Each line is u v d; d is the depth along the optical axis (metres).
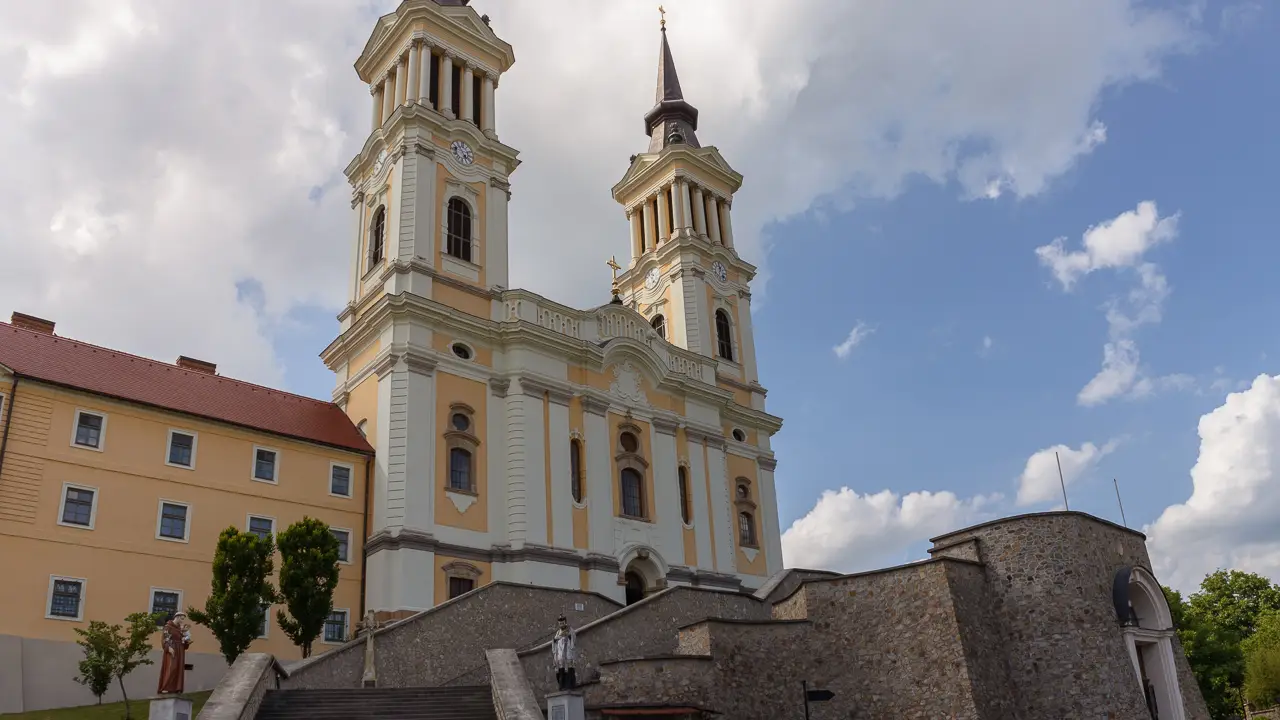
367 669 30.45
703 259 65.88
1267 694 62.53
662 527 52.31
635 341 54.09
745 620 30.31
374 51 56.62
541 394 49.16
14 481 35.06
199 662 37.22
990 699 29.27
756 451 61.72
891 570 31.12
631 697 28.56
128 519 37.38
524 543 45.38
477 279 51.03
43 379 36.72
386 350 46.09
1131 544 34.28
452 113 53.50
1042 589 31.08
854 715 30.17
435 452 44.97
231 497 40.44
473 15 56.28
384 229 51.41
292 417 45.28
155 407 39.31
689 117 71.50
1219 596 87.12
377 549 42.50
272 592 32.81
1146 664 32.50
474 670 33.56
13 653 33.09
